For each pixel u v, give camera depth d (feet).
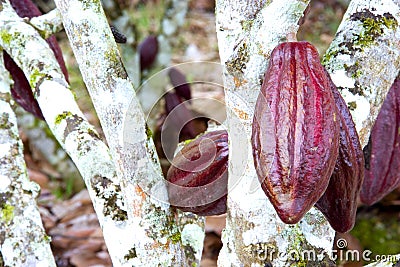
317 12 14.15
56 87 4.11
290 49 3.01
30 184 4.36
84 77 3.57
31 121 9.75
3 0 4.60
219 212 3.46
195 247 4.14
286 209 2.89
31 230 4.24
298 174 2.88
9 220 4.21
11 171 4.31
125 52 9.12
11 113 4.49
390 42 3.50
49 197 9.34
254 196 3.20
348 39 3.51
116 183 3.75
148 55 7.98
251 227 3.24
